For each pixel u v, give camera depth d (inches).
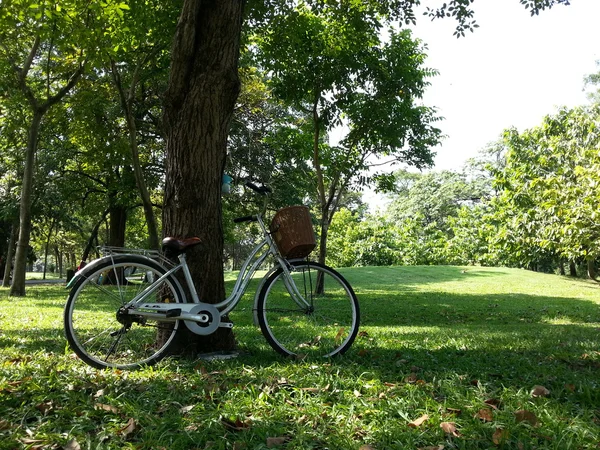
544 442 97.6
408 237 1454.2
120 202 853.2
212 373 147.3
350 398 123.3
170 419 107.0
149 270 165.3
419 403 119.6
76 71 607.8
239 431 104.2
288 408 114.7
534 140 1045.2
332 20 470.0
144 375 145.7
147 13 399.2
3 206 974.4
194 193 177.5
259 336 234.4
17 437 96.7
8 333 245.1
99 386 129.6
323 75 507.5
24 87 593.9
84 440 96.3
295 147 576.1
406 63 513.7
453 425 104.1
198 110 179.0
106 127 657.0
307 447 95.4
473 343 227.8
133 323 178.4
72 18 372.2
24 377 134.6
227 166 749.9
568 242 713.6
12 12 370.9
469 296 700.0
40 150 825.5
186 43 178.4
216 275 177.8
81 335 181.8
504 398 123.6
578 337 265.7
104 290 162.4
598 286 974.4
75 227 1272.1
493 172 1088.2
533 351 203.0
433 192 1972.2
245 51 501.4
